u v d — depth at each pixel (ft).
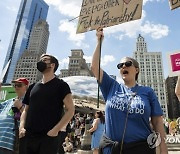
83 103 51.01
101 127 21.59
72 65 387.14
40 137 10.20
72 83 53.36
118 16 11.38
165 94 498.28
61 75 384.47
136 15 10.88
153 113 9.09
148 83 516.32
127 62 9.66
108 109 9.20
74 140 43.57
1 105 14.25
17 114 12.97
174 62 10.00
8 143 12.41
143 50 554.05
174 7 10.82
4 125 13.00
